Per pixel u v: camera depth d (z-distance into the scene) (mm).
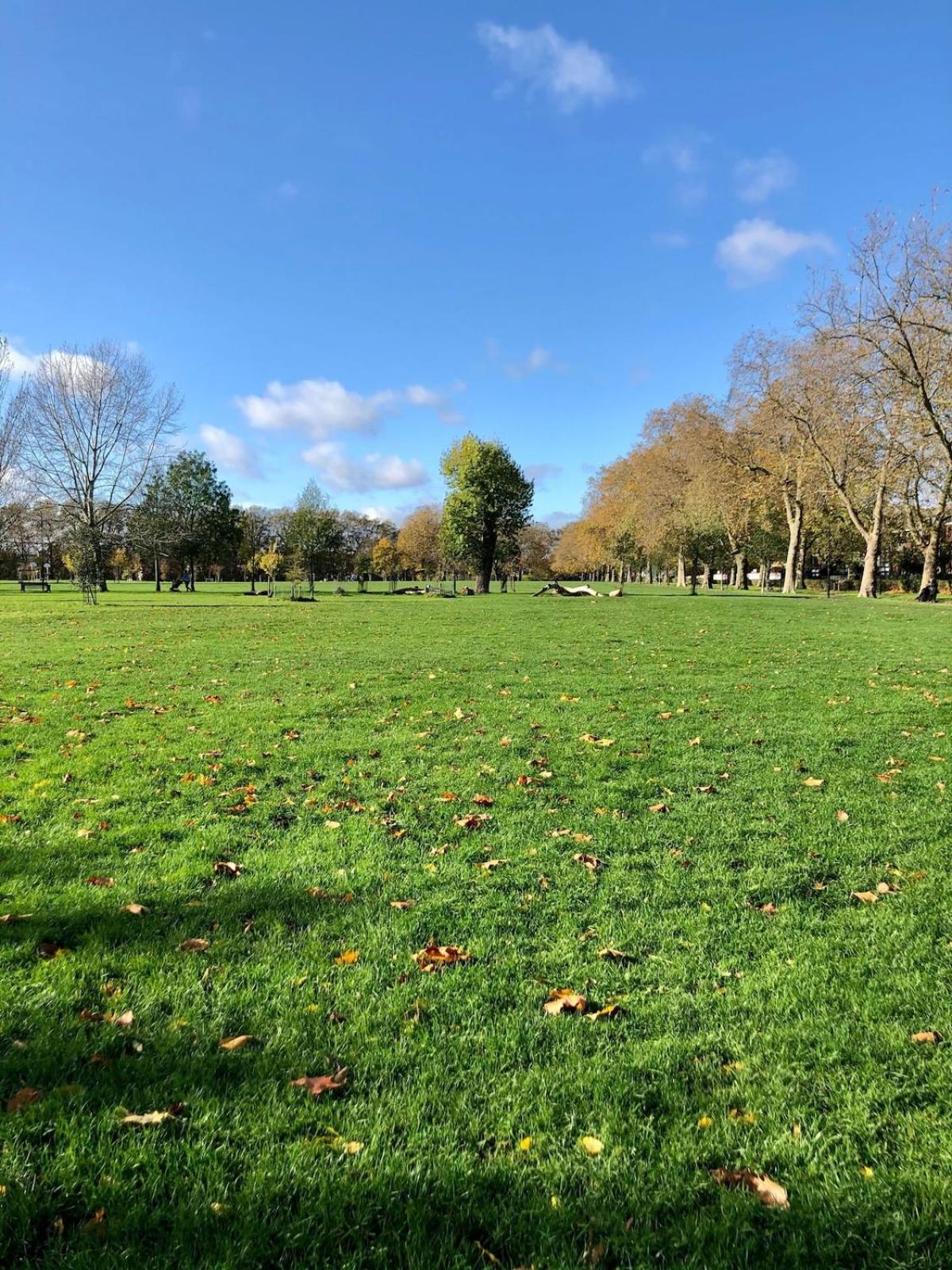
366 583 63688
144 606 32688
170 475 76062
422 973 3443
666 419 54781
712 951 3658
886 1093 2658
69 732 8016
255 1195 2203
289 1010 3148
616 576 105625
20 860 4613
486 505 50344
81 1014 3062
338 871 4527
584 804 5781
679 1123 2529
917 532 39781
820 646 15742
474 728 8289
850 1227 2109
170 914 3975
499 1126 2514
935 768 6617
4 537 57656
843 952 3633
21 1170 2244
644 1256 2023
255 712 9141
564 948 3680
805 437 37750
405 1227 2127
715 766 6762
